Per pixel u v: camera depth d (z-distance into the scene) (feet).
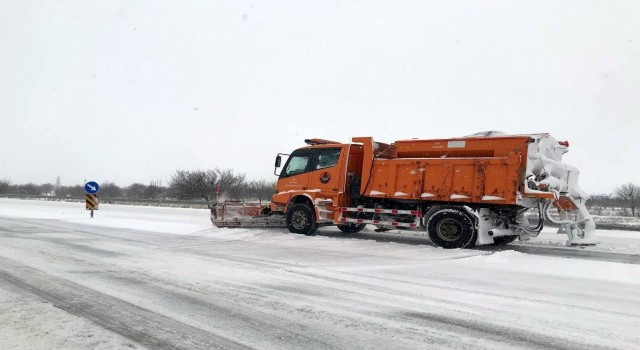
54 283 19.88
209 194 123.95
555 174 33.14
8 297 17.42
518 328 14.83
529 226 35.14
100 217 63.62
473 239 33.24
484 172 33.01
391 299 18.21
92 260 26.09
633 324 15.40
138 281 20.65
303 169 43.24
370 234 45.37
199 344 12.97
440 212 34.32
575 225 32.81
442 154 35.65
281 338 13.57
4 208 87.66
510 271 24.77
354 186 41.09
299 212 42.32
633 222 70.49
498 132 35.47
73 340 12.97
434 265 26.40
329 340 13.47
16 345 12.50
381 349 12.81
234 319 15.28
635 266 26.53
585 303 18.06
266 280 21.47
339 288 20.02
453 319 15.69
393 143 38.75
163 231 44.57
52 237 37.32
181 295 18.26
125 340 13.10
